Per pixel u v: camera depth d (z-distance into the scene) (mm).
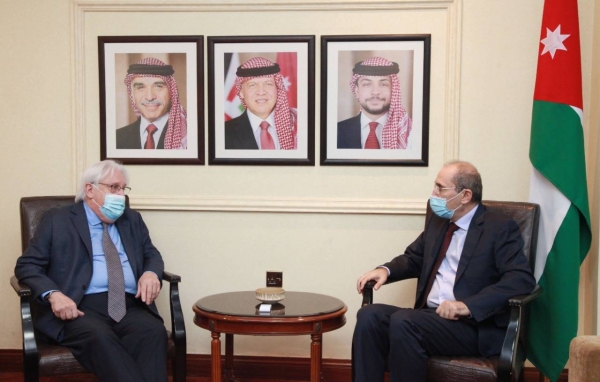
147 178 3516
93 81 3514
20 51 3506
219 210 3465
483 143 3361
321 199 3432
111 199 2842
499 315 2611
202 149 3477
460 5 3311
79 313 2646
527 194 3348
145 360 2633
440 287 2814
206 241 3496
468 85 3354
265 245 3475
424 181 3400
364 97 3398
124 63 3482
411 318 2561
